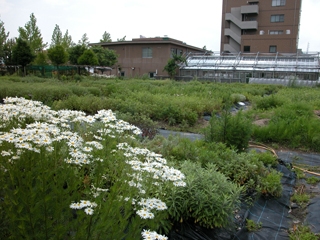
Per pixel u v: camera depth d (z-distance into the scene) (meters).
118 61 44.91
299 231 4.49
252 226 4.50
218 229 4.16
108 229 2.48
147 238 2.34
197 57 42.06
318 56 36.00
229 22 49.12
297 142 9.04
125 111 11.26
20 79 24.17
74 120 3.79
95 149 3.34
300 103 13.55
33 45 40.56
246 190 5.41
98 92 16.30
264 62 37.25
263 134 9.38
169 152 5.95
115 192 2.58
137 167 3.13
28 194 2.39
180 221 4.00
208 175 4.46
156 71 42.69
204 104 13.80
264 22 46.94
